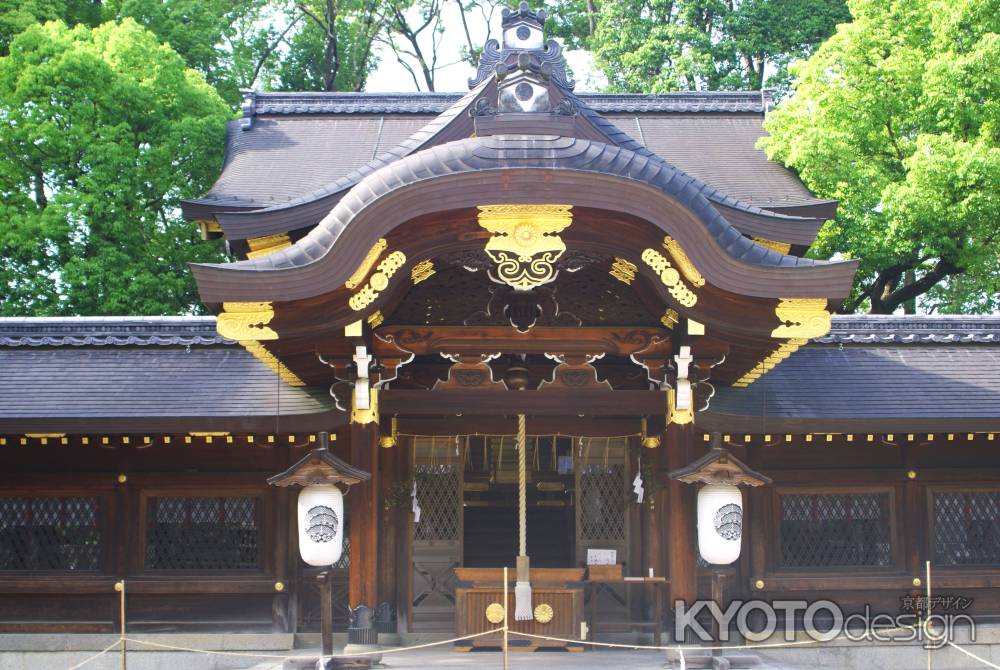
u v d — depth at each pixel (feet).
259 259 35.19
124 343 49.14
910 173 66.08
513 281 36.37
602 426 43.75
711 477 35.76
